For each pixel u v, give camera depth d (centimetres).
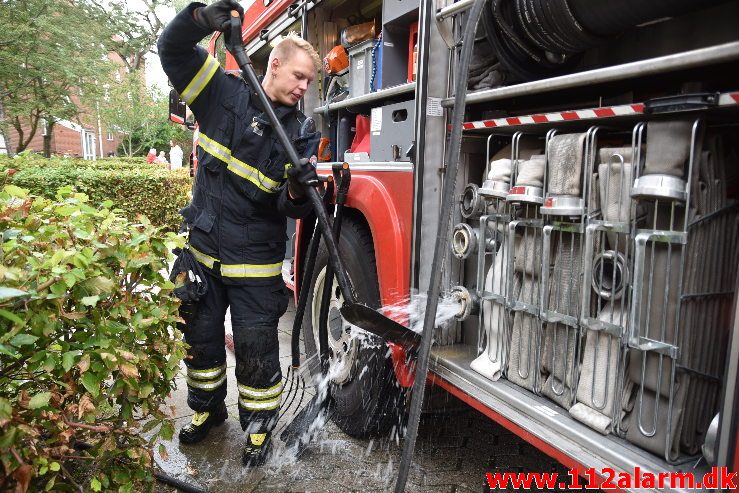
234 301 230
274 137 216
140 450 169
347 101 286
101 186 800
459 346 230
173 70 211
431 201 219
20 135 1772
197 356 238
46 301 141
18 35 1415
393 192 228
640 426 147
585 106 200
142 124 2669
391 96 248
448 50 216
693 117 135
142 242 175
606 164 158
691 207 138
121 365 153
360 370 255
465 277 228
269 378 234
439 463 244
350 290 199
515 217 191
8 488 131
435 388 258
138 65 3020
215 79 219
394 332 203
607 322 156
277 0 358
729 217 146
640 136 146
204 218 223
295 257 328
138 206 838
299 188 209
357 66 289
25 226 165
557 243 179
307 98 347
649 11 155
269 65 223
